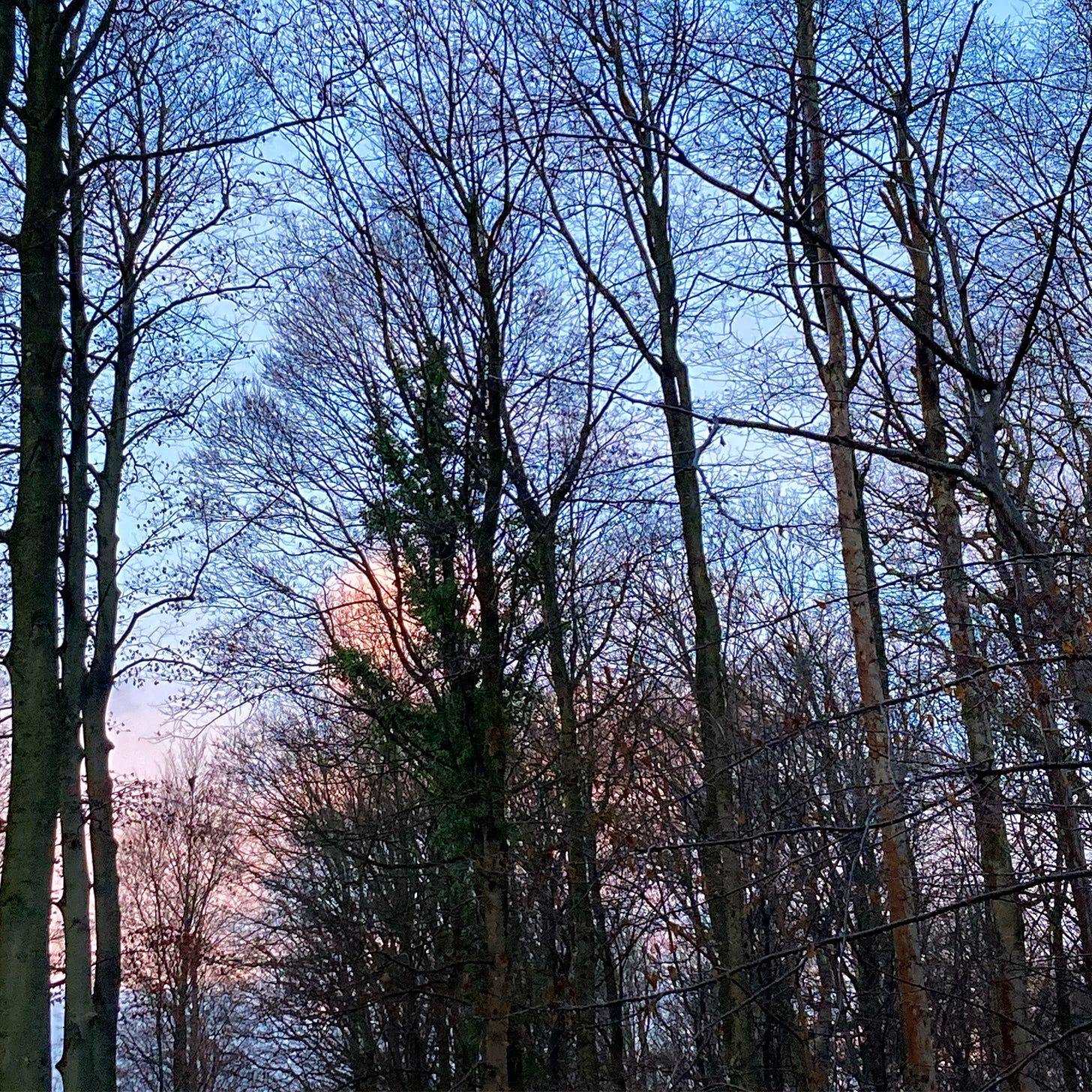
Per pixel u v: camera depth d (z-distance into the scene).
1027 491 11.80
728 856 11.36
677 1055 12.03
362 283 16.19
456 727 14.36
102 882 13.66
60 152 7.80
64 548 13.99
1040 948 12.70
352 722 15.88
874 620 11.20
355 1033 19.98
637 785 11.94
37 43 7.96
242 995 26.81
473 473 14.89
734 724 12.21
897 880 9.34
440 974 15.86
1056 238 7.14
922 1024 9.15
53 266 7.43
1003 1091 10.83
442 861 14.18
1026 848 11.39
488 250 14.46
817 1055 14.27
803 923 11.05
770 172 9.47
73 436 14.37
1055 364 12.32
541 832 14.31
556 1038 16.75
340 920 16.80
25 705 6.65
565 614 15.89
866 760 10.48
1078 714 7.68
